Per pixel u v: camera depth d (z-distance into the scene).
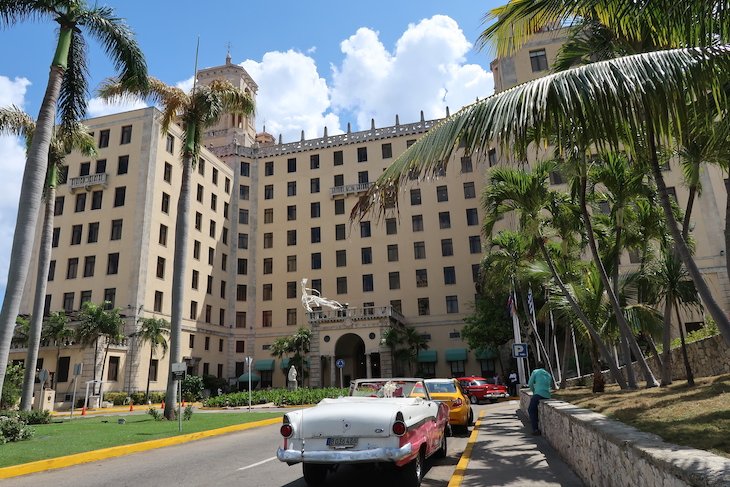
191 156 19.94
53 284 40.53
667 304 12.07
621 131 5.84
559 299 15.58
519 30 7.12
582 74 5.19
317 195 53.88
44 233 21.53
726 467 2.80
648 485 3.53
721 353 13.17
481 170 49.22
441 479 7.44
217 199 50.91
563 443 7.65
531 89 5.19
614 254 13.55
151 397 36.53
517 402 26.81
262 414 21.34
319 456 6.19
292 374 32.53
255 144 57.25
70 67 17.05
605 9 6.41
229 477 8.05
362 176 53.25
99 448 10.89
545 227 17.48
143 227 39.62
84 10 15.38
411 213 50.38
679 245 6.85
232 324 50.03
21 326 34.59
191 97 20.27
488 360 45.38
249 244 53.50
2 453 10.21
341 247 51.44
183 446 12.32
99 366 34.03
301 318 50.53
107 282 39.09
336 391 29.66
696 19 5.57
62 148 22.31
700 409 6.24
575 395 13.16
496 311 36.97
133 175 41.28
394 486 7.09
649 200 12.99
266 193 55.78
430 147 5.50
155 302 40.22
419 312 47.75
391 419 6.32
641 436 4.28
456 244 48.38
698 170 8.67
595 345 14.24
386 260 49.78
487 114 5.27
